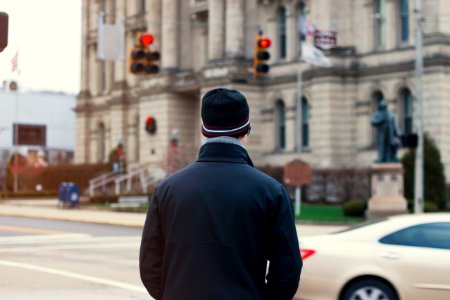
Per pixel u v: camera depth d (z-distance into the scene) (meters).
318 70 56.19
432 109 50.19
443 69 50.16
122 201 53.84
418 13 39.28
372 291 13.31
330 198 54.41
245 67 62.53
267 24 63.00
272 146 62.00
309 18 58.84
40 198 72.94
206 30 69.38
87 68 83.25
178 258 5.42
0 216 46.84
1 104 87.31
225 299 5.27
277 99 61.59
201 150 5.77
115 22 79.25
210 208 5.40
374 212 40.56
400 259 13.22
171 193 5.55
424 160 46.62
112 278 19.22
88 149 83.12
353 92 56.06
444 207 46.84
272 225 5.44
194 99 69.38
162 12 70.62
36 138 92.00
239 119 5.71
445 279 12.96
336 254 13.51
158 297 5.69
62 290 17.27
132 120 75.69
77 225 39.16
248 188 5.44
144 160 70.12
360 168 52.91
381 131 41.16
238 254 5.34
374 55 54.88
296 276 5.39
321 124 56.16
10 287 17.67
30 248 26.89
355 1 56.34
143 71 32.50
